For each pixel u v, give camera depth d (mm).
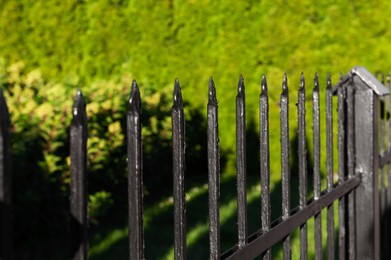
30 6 8109
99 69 8305
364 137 3201
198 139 8211
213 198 1647
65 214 4496
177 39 8297
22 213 4180
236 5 8047
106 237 5008
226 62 8156
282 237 2094
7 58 8086
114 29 8297
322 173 7496
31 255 4297
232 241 5062
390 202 4133
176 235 1463
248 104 8062
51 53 8195
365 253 3223
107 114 5539
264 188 1956
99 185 5359
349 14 7727
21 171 3992
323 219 5715
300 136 2311
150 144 6391
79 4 8211
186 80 8289
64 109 4676
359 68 3191
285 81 2113
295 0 7828
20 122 4438
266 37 7980
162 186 7203
